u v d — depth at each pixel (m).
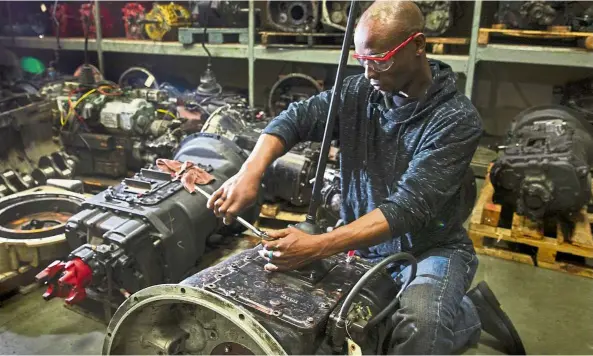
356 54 1.51
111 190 2.20
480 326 1.94
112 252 1.88
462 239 1.84
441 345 1.55
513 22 3.42
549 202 2.62
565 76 4.17
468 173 2.48
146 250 1.97
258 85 5.13
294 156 2.77
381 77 1.52
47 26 5.04
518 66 4.29
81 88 3.25
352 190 1.84
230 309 1.23
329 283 1.45
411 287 1.63
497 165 2.77
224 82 5.27
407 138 1.67
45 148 3.11
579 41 3.38
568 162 2.58
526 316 2.29
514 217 2.87
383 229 1.42
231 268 1.50
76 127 3.14
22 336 2.05
